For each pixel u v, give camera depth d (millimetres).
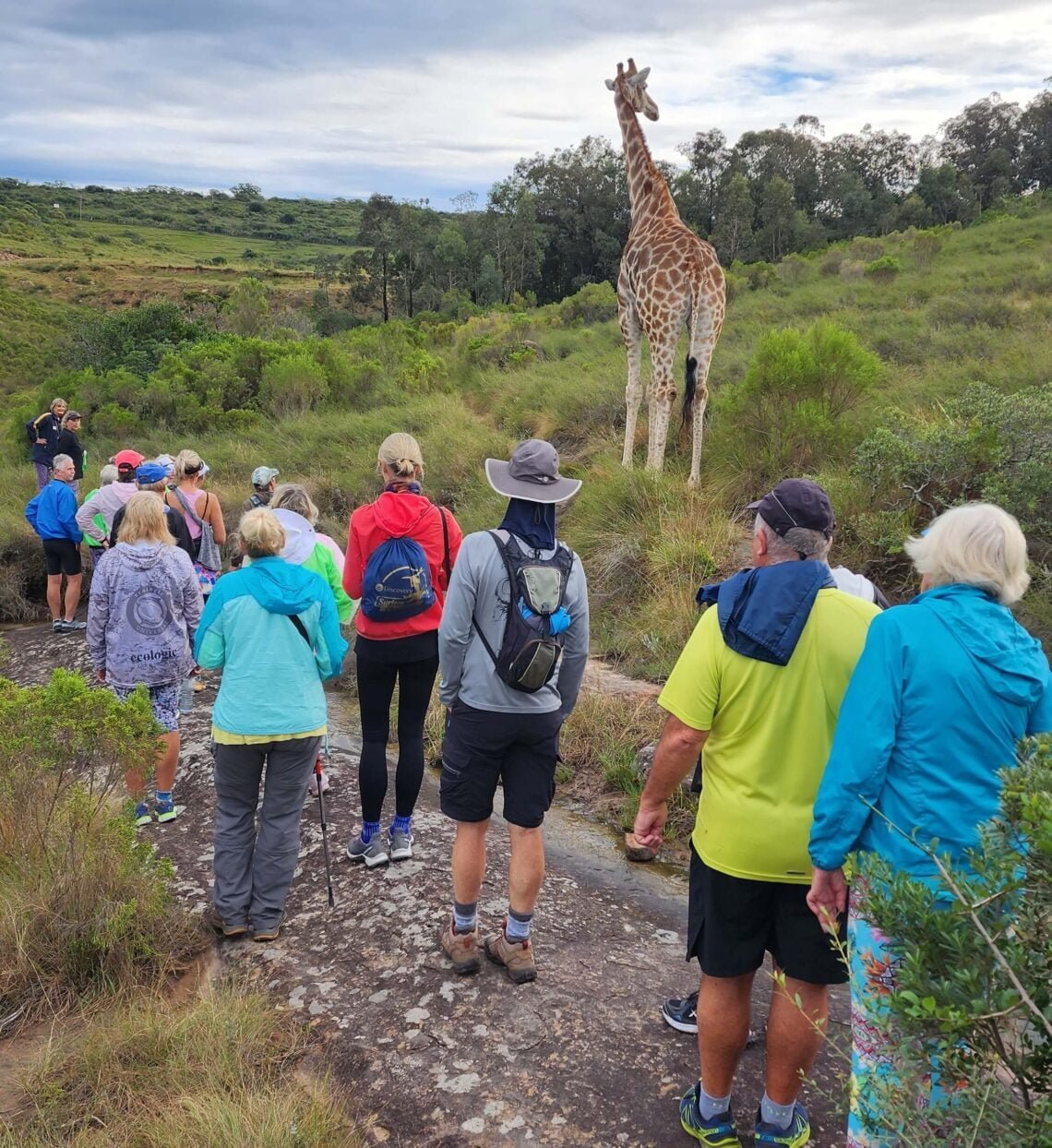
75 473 9078
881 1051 2041
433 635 4074
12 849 3906
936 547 2236
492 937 3613
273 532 3859
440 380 16797
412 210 80688
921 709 2094
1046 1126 1557
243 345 17969
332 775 5520
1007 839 1732
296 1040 3197
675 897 4309
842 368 8641
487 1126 2801
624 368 13203
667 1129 2768
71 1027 3309
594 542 8336
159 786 4973
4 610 9953
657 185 10023
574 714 5852
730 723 2428
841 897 2223
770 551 2467
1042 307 14883
